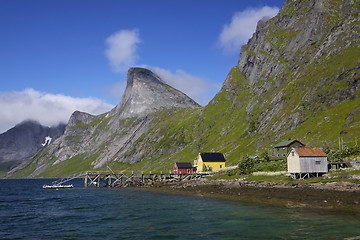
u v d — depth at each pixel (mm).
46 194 94688
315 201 45750
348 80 154875
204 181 92812
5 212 52562
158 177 131500
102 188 117188
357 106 135250
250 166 93188
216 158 128125
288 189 58625
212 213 42594
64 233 34125
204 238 29484
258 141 170375
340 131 124062
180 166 131625
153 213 45562
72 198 76375
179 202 57375
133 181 130625
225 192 66500
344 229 30188
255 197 55250
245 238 28703
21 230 36531
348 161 73188
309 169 67938
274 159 99500
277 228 31734
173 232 32438
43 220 43281
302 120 155875
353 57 170250
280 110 183750
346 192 49188
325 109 151500
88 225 38281
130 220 40500
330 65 178375
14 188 145875
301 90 181000
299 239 27562
